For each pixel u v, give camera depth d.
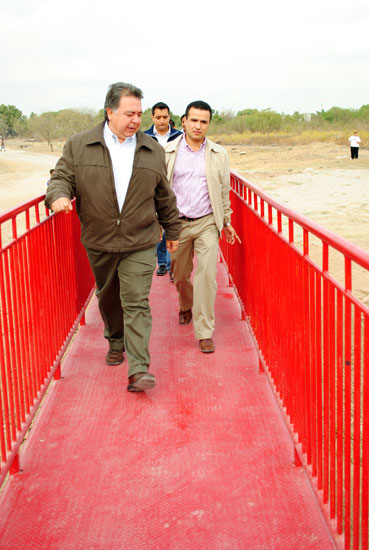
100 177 3.83
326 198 17.42
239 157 37.28
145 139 3.99
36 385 3.69
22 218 15.49
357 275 8.25
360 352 2.12
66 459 3.43
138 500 3.04
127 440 3.63
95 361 4.86
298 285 3.11
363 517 2.09
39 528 2.84
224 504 2.99
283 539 2.73
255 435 3.66
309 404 2.96
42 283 3.90
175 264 5.23
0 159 57.22
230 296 6.53
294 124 67.31
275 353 3.82
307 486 3.12
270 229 3.86
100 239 4.01
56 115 102.31
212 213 4.88
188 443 3.58
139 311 4.13
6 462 2.94
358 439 2.16
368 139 41.09
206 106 4.75
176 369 4.68
